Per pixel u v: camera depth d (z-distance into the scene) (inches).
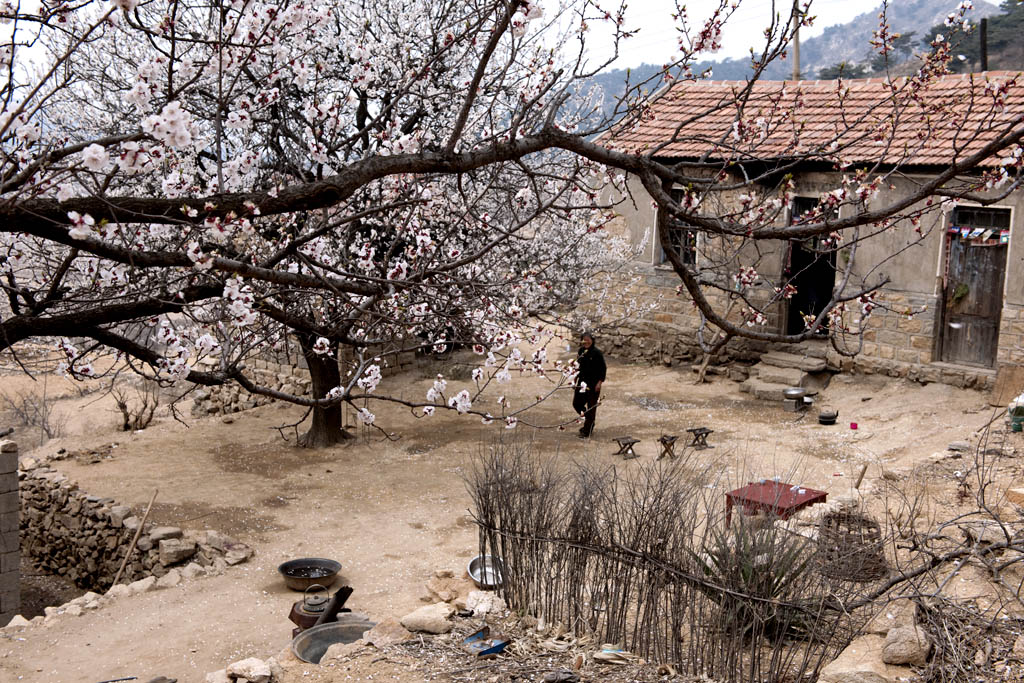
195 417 745.6
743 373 748.6
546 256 535.8
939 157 582.6
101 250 187.2
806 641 237.8
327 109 276.1
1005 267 625.9
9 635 364.8
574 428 639.1
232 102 273.7
